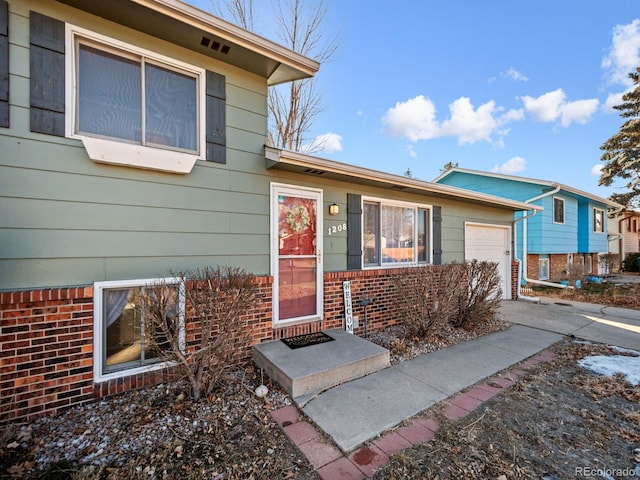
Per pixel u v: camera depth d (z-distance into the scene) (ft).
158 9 9.43
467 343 15.43
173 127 11.03
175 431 7.82
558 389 10.59
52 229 8.84
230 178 12.25
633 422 8.59
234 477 6.40
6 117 8.30
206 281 9.46
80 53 9.46
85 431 7.75
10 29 8.39
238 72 12.51
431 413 8.94
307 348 12.17
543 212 34.60
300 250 14.47
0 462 6.63
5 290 8.20
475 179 40.60
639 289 34.09
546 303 26.45
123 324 9.96
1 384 7.96
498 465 6.82
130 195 10.07
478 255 24.89
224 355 9.61
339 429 8.00
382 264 18.17
